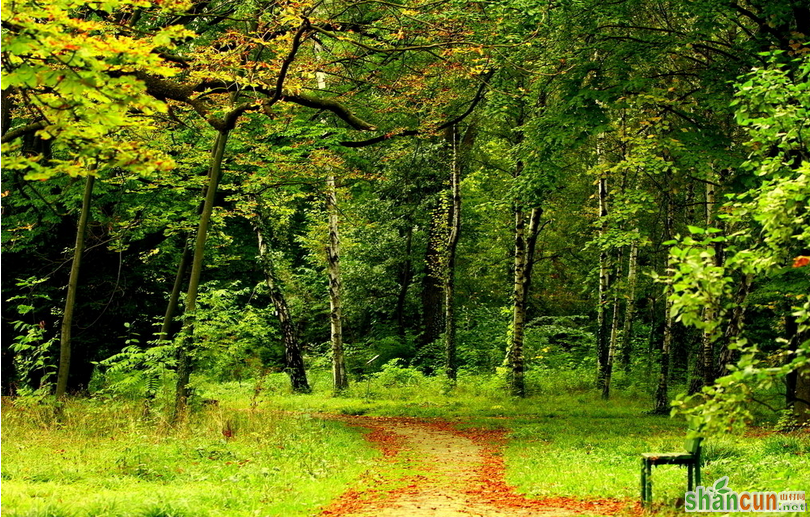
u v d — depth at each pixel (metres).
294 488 9.38
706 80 16.23
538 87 18.78
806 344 5.63
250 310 16.44
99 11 12.57
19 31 5.98
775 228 6.64
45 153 16.38
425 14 14.13
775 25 15.21
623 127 19.84
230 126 13.30
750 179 15.23
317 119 20.75
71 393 18.72
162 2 9.73
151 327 21.69
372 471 11.46
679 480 9.25
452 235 27.02
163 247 21.17
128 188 18.67
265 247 27.38
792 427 14.26
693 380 21.12
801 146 8.45
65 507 6.62
